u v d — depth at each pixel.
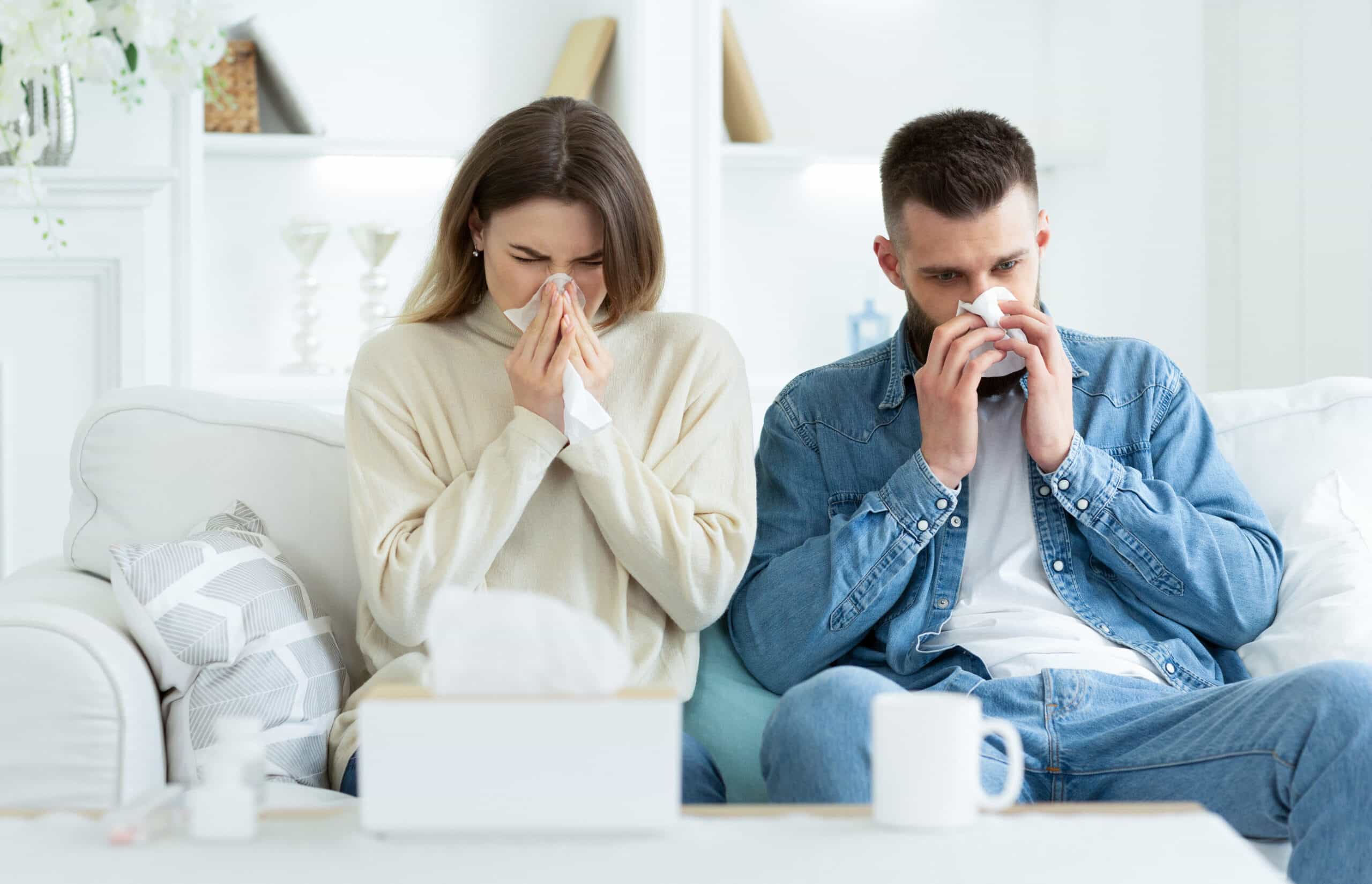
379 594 1.82
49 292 3.54
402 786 1.04
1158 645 1.94
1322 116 3.70
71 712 1.54
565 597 1.93
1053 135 4.64
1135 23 4.21
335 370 3.96
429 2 4.16
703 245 4.06
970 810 1.10
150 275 3.65
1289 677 1.60
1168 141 4.16
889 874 0.99
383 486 1.90
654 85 3.99
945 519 1.97
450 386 2.00
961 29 4.58
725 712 1.94
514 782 1.04
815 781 1.48
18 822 1.14
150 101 3.67
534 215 1.90
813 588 1.96
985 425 2.07
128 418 2.08
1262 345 4.07
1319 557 2.00
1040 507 2.01
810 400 2.18
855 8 4.50
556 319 1.88
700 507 1.96
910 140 2.03
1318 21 3.70
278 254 4.06
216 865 1.02
